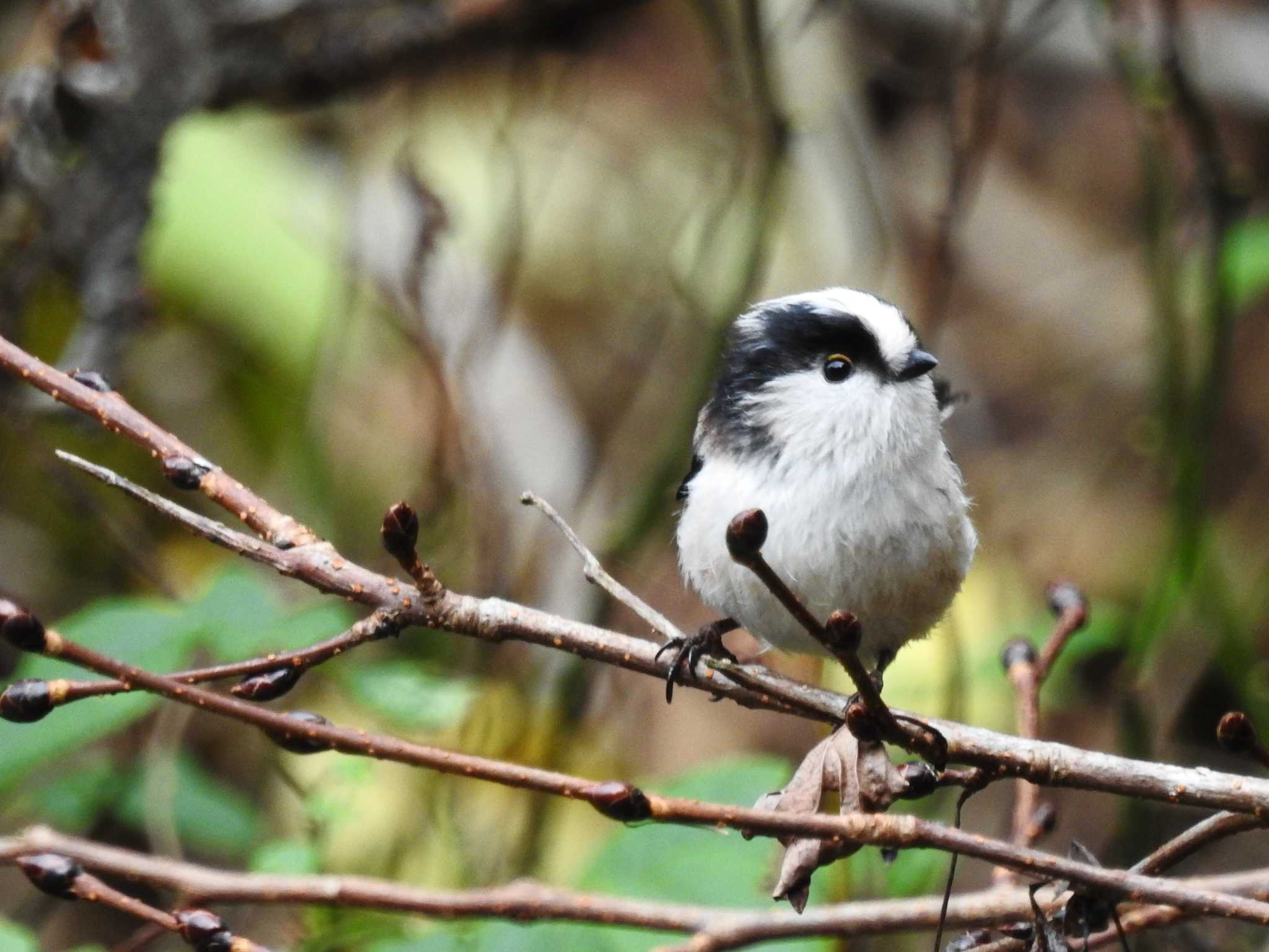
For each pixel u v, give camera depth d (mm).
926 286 10688
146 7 10484
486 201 12781
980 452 13609
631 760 10703
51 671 7227
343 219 12133
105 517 10133
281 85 11609
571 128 12742
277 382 12039
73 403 5359
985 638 11117
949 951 5621
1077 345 14016
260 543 5141
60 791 8398
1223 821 5180
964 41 11734
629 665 5527
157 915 4629
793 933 5531
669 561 12000
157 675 4559
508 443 11875
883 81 12609
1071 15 13219
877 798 4883
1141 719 9781
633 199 13594
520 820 9586
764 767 7117
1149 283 11203
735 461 7141
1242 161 14000
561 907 5191
